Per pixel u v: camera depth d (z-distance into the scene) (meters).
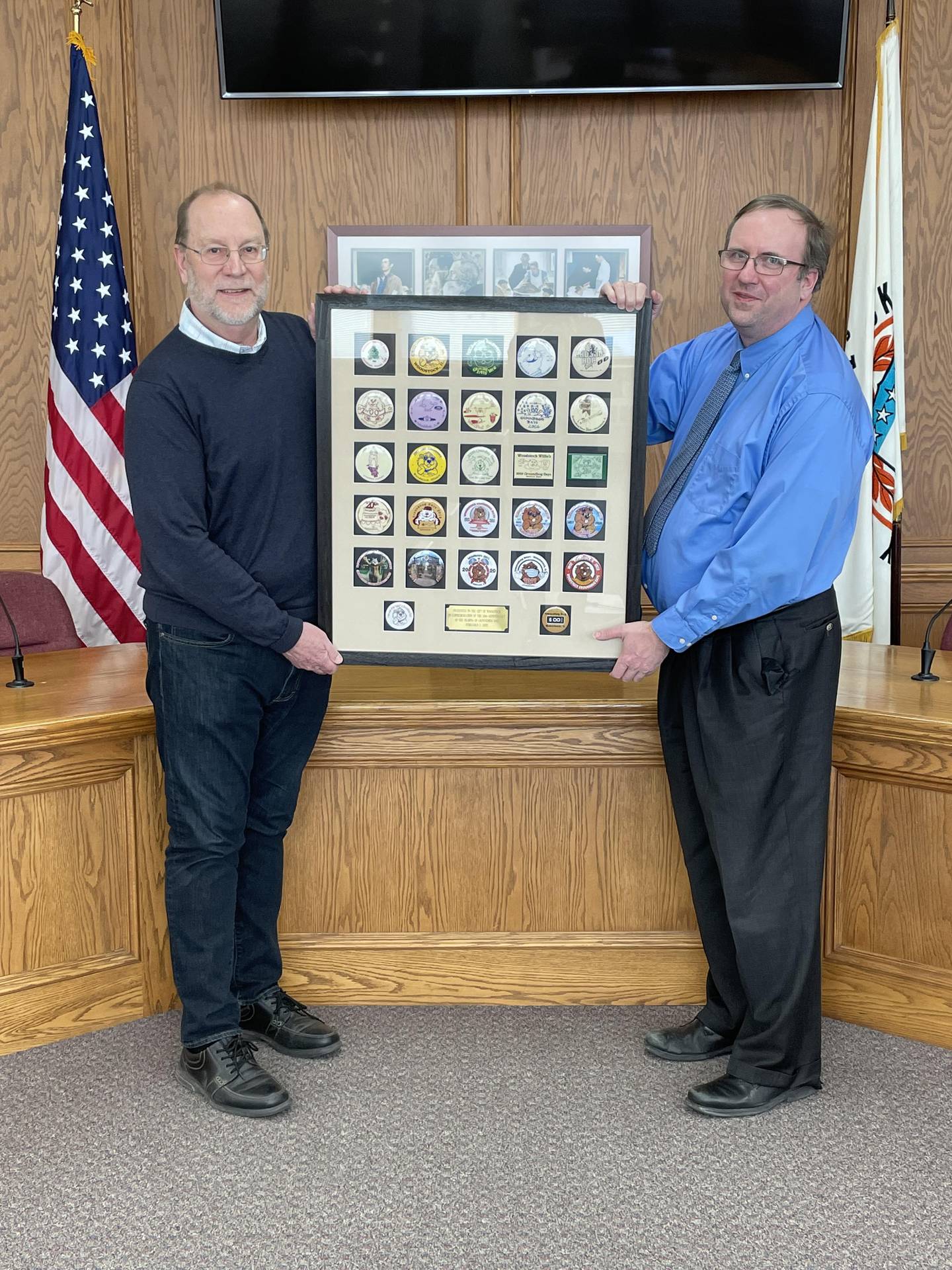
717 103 3.90
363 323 2.18
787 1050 2.08
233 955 2.26
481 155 3.96
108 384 3.70
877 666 2.74
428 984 2.53
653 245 3.99
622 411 2.19
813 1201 1.84
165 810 2.37
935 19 3.88
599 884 2.50
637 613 2.22
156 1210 1.82
